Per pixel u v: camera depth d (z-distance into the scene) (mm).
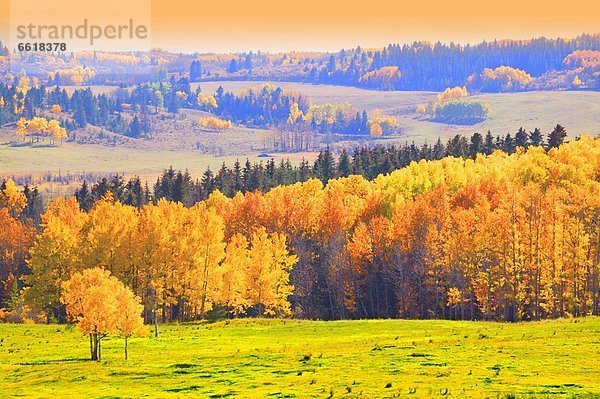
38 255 116188
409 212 128375
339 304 132250
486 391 43656
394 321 93438
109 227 111500
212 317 115250
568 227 104938
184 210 127688
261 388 48438
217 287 111312
